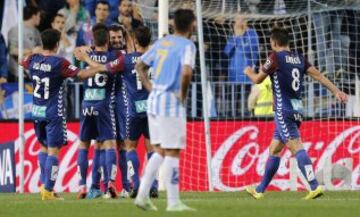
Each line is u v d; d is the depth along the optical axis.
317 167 54.53
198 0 52.34
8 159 53.44
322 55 60.94
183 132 31.97
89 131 44.47
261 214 30.33
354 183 54.44
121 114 44.16
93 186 44.94
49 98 42.38
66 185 54.06
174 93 31.86
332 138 54.62
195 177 54.91
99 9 64.56
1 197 45.88
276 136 42.69
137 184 43.75
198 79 61.75
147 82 33.19
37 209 34.06
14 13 65.31
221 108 61.25
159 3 51.72
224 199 41.84
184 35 32.47
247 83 60.81
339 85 60.72
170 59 31.94
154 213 31.08
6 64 64.81
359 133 54.62
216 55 61.84
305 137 54.75
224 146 54.84
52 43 42.31
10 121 54.44
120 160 45.59
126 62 43.28
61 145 42.81
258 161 54.66
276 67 40.91
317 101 59.22
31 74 42.50
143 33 43.31
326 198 41.94
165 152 32.12
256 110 57.88
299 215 30.03
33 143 54.28
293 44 60.94
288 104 41.12
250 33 61.00
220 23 60.88
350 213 30.81
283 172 53.44
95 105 43.75
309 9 59.22
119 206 34.78
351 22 61.53
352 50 61.56
